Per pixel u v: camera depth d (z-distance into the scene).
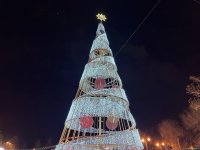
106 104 17.20
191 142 35.06
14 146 42.09
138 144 16.30
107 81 20.92
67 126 17.14
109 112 17.02
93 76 19.06
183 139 35.97
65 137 17.03
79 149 15.80
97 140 16.03
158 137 39.00
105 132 18.45
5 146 39.16
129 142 15.95
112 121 17.20
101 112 16.89
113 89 18.05
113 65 19.58
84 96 17.77
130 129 16.62
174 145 36.62
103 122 19.12
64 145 16.16
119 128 17.89
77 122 17.17
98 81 19.44
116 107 17.38
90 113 16.78
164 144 37.09
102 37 20.86
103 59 19.39
